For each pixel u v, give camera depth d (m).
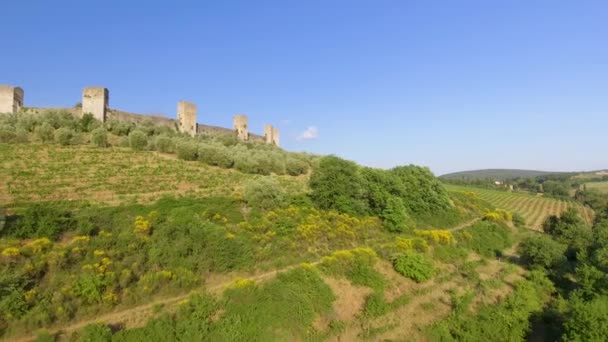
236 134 85.75
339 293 26.33
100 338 16.56
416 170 52.97
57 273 19.81
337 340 22.73
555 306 28.94
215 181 43.97
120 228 25.66
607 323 22.05
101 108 61.16
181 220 27.77
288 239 29.95
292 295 23.55
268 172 56.03
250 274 25.56
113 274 20.19
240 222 30.83
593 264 34.41
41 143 48.50
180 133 68.31
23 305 17.23
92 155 46.88
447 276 33.47
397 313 26.42
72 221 24.77
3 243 21.31
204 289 22.45
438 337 24.48
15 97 59.53
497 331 25.28
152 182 40.00
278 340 20.80
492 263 40.00
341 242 33.03
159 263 22.70
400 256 31.75
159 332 18.03
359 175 42.62
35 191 32.28
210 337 19.05
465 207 59.22
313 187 39.88
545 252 37.62
